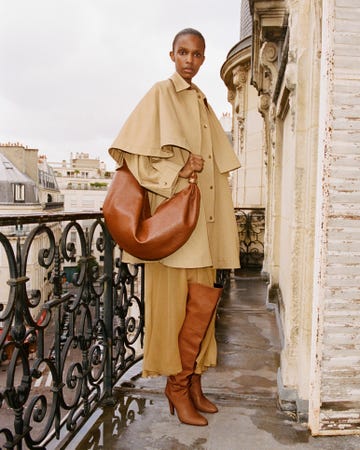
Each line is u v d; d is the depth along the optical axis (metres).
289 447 2.13
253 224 8.79
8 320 1.54
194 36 2.10
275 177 5.18
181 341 2.16
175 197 1.98
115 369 2.73
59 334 2.00
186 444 2.14
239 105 9.92
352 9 1.96
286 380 2.57
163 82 2.11
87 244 2.24
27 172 35.75
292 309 2.55
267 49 4.84
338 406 2.21
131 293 2.99
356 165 2.03
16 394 1.64
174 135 1.91
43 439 1.87
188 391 2.34
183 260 2.02
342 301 2.11
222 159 2.35
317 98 2.27
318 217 2.11
